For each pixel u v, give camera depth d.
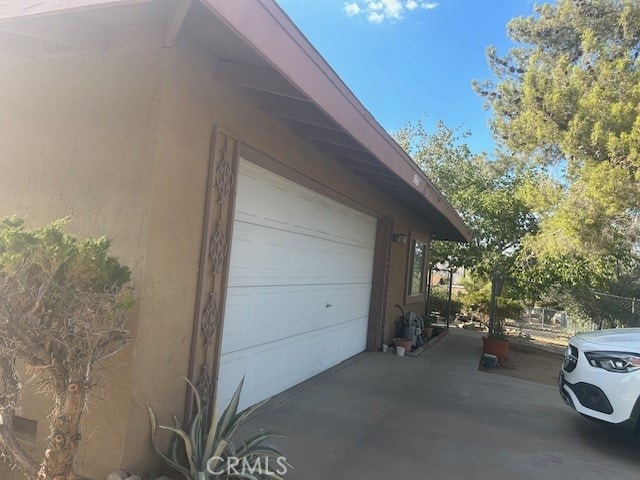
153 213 3.07
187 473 3.01
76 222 3.22
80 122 3.28
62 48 3.31
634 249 15.80
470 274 17.06
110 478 2.90
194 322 3.54
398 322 10.09
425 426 4.96
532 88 12.96
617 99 11.20
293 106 4.13
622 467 4.38
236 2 2.38
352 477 3.62
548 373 9.25
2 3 2.67
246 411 3.68
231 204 3.88
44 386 2.75
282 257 5.30
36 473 2.40
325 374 6.68
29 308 2.09
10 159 3.47
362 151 5.16
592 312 16.33
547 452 4.60
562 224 11.72
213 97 3.61
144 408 3.10
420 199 8.02
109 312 2.30
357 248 7.90
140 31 3.08
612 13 14.67
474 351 10.70
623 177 10.13
